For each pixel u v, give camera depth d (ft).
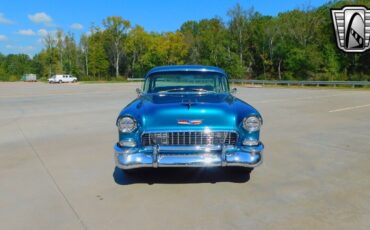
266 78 178.60
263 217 11.12
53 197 13.17
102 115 38.42
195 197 12.96
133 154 13.51
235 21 189.47
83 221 11.03
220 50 183.01
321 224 10.57
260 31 183.73
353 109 41.60
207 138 13.44
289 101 53.47
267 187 13.93
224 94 16.94
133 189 13.93
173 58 228.02
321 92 75.72
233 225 10.59
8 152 20.86
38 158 19.27
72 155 19.88
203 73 17.69
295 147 21.12
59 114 39.81
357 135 24.91
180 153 13.39
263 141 23.03
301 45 162.20
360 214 11.25
